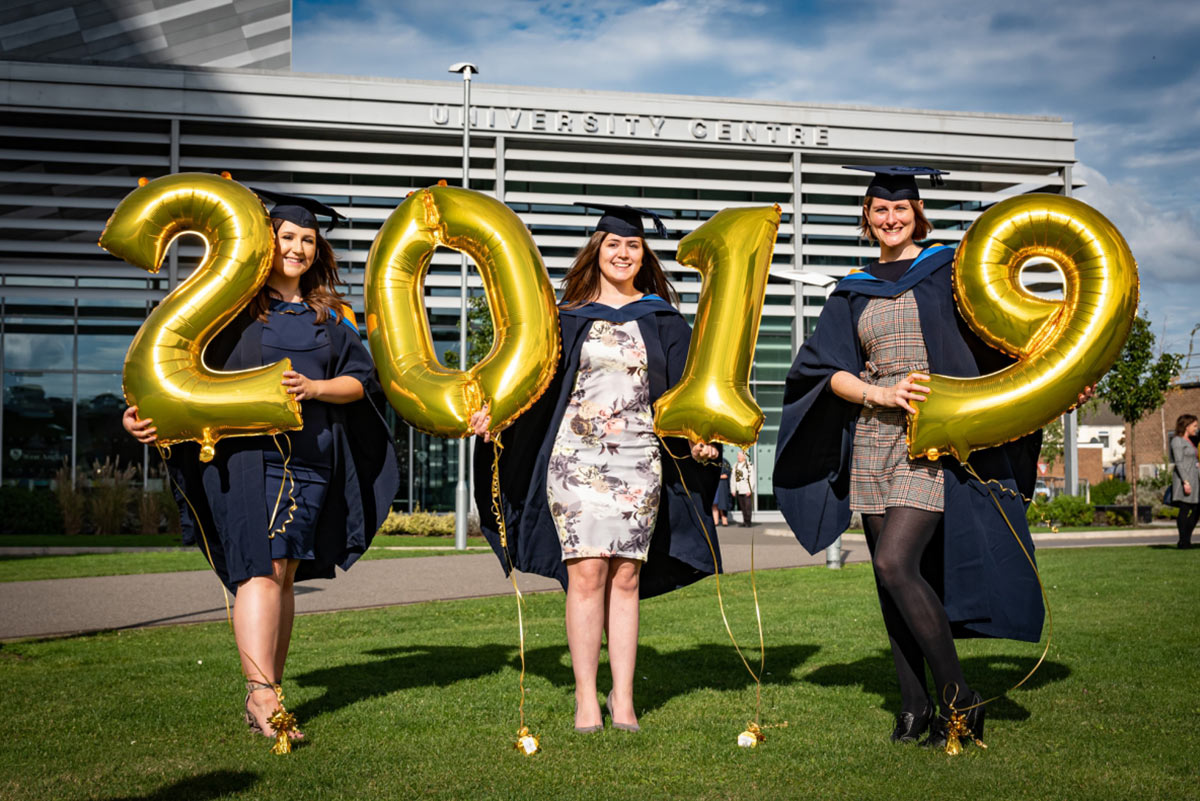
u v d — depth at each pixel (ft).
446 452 77.10
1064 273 11.84
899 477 11.80
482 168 78.18
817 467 13.14
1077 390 11.28
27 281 74.90
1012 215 11.68
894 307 12.26
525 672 16.49
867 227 13.24
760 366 82.07
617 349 13.06
